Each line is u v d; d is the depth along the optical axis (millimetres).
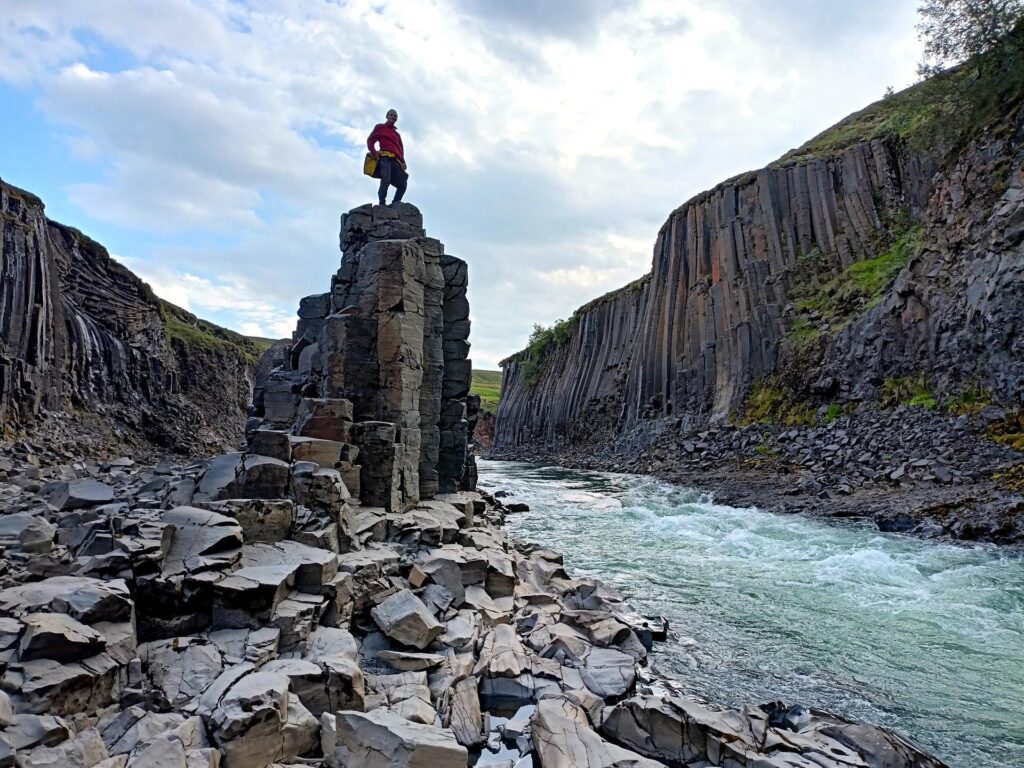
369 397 16547
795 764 6668
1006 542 18375
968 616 12852
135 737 5648
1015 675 10109
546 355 99062
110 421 49688
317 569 9477
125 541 8312
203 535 9094
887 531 21125
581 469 57969
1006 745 8023
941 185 33688
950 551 17969
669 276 61938
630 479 43031
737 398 47156
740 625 12523
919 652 11047
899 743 7340
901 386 32094
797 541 20125
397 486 15562
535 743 7094
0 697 5195
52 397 43031
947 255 30969
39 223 45156
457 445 21094
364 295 17141
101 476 22641
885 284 38750
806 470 31844
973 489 22031
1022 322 25125
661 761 7176
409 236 20234
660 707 7488
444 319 21312
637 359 64625
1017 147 28359
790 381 41719
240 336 103750
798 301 47438
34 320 41406
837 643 11531
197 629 7988
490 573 12875
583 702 8281
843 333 38156
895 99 63594
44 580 7465
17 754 4789
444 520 15484
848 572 16359
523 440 95312
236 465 13844
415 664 8977
